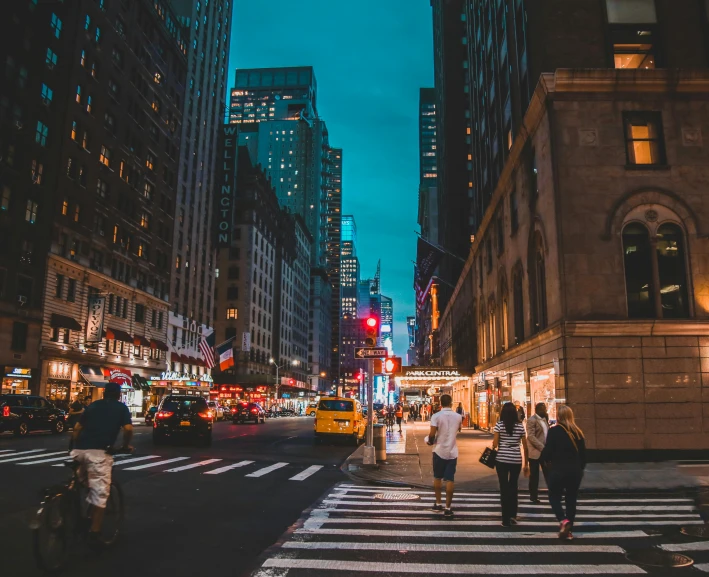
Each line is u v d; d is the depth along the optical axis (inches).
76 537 262.5
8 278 1496.1
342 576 237.5
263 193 3996.1
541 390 853.8
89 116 1877.5
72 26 1782.7
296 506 409.1
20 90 1549.0
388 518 365.4
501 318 1208.2
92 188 1891.0
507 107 1160.8
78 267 1790.1
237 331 3582.7
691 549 288.7
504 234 1143.6
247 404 2012.8
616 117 790.5
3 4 1488.7
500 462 346.9
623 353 724.0
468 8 1862.7
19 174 1536.7
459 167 2947.8
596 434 706.2
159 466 626.5
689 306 743.7
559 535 308.0
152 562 256.2
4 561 251.0
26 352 1547.7
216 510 385.7
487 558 267.9
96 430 269.6
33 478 493.4
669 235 769.6
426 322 4084.6
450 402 394.0
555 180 773.9
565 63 842.2
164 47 2486.5
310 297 6422.2
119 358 2044.8
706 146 783.1
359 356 672.4
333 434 1027.3
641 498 469.4
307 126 7490.2
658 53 842.2
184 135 2827.3
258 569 246.2
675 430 706.8
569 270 749.9
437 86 3754.9
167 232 2518.5
